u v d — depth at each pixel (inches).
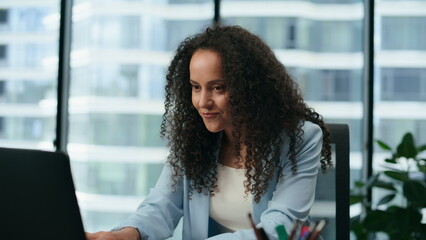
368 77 148.9
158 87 154.0
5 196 36.3
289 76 60.9
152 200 62.2
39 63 154.2
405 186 118.6
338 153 64.1
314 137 59.5
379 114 149.6
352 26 150.5
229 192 60.2
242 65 56.6
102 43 154.6
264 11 150.9
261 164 57.6
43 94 154.3
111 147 154.3
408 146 121.5
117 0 154.4
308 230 42.3
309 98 150.6
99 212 153.0
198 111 59.0
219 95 56.4
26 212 36.3
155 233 59.0
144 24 153.7
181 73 61.4
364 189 140.3
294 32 150.4
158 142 153.6
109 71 154.6
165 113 64.1
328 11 150.5
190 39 61.5
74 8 155.1
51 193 36.3
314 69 150.6
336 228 62.4
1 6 154.5
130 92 154.2
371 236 130.8
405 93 148.9
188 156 61.6
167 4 153.3
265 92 58.4
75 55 155.4
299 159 58.0
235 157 61.4
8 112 154.9
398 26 149.0
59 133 153.9
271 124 58.3
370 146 148.4
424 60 148.5
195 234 60.7
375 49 149.5
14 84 154.7
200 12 152.4
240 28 60.5
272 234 49.9
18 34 154.6
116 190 153.3
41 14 154.2
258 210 58.5
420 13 148.6
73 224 36.9
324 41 150.6
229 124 58.6
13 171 36.4
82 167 154.3
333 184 63.2
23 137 154.9
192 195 61.6
